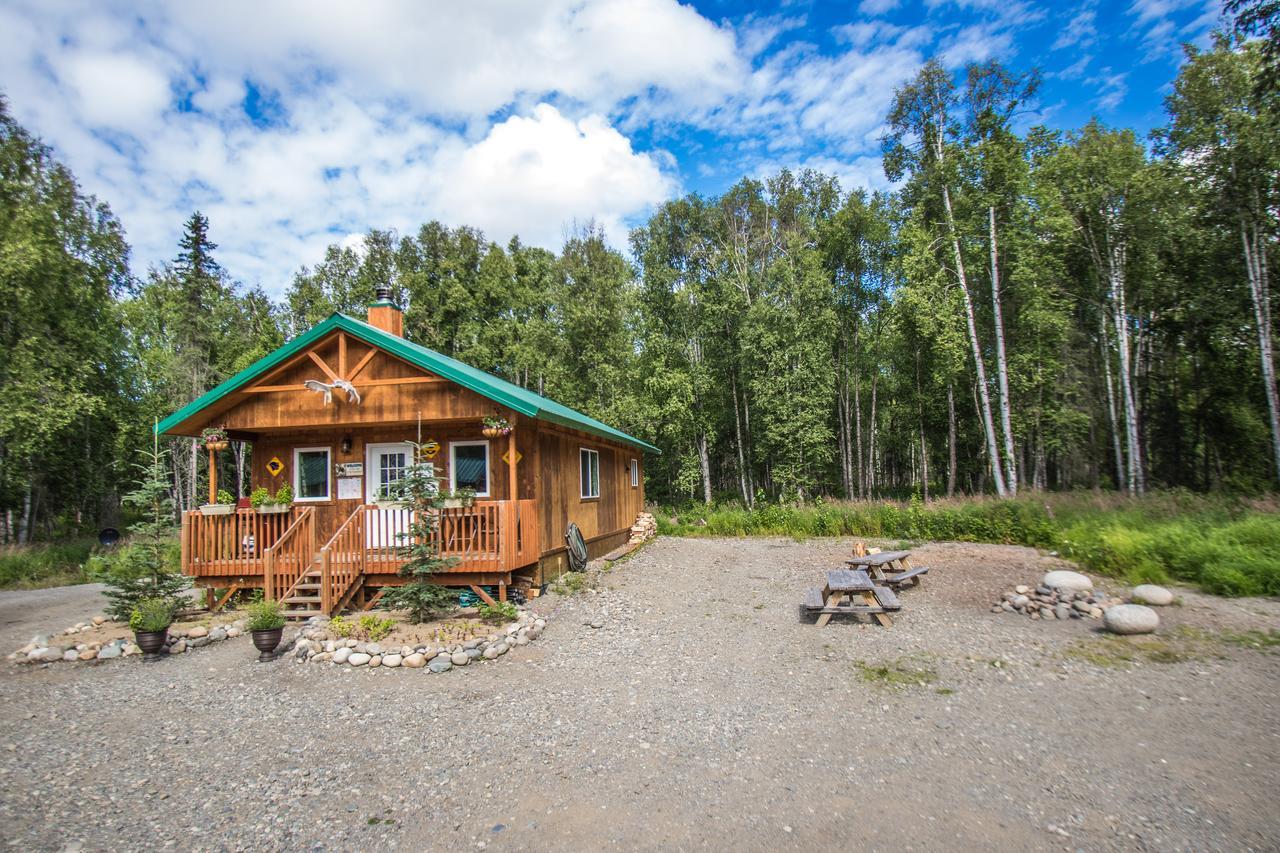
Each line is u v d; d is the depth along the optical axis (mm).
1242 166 19188
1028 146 23141
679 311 28766
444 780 4785
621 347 27797
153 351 28906
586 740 5465
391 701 6543
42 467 24906
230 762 5215
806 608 9883
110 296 26203
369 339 11102
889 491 33500
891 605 9148
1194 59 19562
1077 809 4102
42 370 20766
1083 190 22609
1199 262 22203
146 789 4758
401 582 10625
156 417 27609
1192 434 27297
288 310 38062
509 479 11141
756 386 25703
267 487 12492
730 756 5078
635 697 6523
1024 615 9320
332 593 10188
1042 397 25328
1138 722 5492
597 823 4102
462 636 8211
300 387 11000
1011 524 16219
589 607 10547
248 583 10867
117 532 22297
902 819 4039
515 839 3936
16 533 26609
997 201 22422
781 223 32812
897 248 28656
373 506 10703
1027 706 5953
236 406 11844
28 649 8664
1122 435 26906
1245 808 4043
